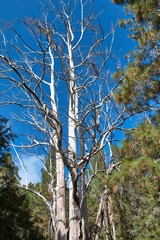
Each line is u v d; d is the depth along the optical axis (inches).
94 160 645.9
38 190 881.5
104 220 644.7
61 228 421.7
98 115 407.8
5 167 356.8
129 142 271.1
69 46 547.8
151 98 301.3
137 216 937.5
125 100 299.6
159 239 773.3
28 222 307.3
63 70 348.5
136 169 234.5
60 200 455.2
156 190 692.1
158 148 241.9
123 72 308.0
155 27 341.7
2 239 250.1
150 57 310.8
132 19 378.3
